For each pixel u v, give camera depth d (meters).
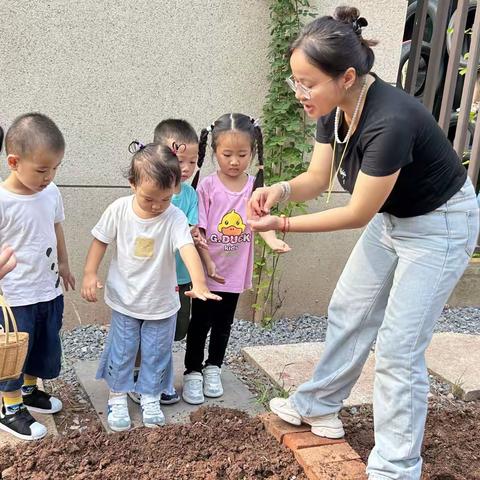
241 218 2.99
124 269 2.67
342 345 2.47
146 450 2.46
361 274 2.39
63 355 3.41
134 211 2.62
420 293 2.13
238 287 3.03
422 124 1.97
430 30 5.26
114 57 3.52
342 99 2.00
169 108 3.71
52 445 2.44
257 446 2.54
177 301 2.77
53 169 2.38
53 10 3.35
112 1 3.44
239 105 3.85
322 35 1.87
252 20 3.73
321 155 2.41
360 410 3.00
